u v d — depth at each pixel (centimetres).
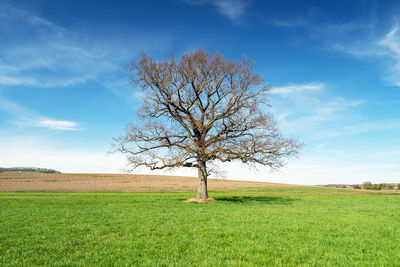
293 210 2248
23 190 4988
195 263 832
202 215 1870
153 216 1808
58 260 862
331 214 2033
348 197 4138
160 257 895
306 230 1387
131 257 885
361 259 908
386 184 7750
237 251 980
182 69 2866
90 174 9956
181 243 1076
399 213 2175
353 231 1371
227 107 2883
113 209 2216
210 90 2889
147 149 2850
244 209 2272
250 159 2659
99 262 834
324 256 934
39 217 1747
